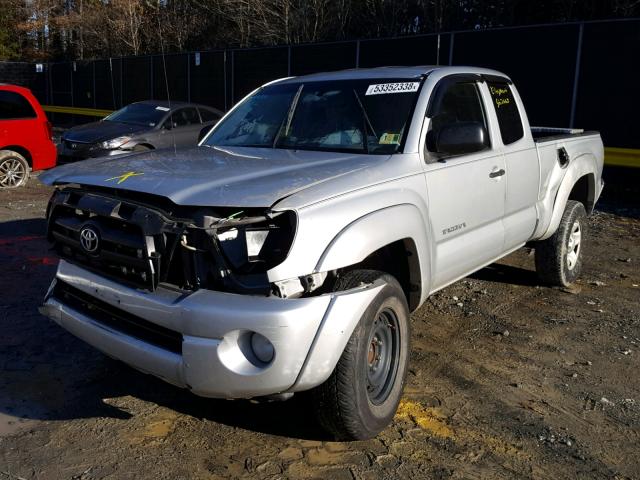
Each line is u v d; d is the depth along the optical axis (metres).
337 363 3.22
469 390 4.20
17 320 5.20
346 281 3.32
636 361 4.70
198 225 3.09
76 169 3.88
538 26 12.79
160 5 33.19
